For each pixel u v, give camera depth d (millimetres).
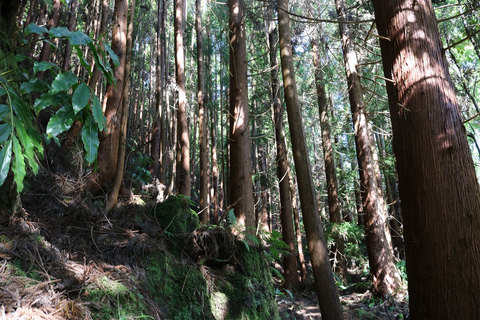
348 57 9492
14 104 1717
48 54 5734
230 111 5336
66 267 2553
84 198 3684
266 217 13102
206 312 3381
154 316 2768
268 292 4316
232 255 4062
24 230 2621
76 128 4266
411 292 2234
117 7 4551
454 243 2039
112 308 2416
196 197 13516
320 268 2834
